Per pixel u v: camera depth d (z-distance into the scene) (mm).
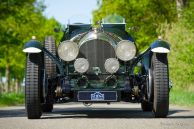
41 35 41344
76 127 8008
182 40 24750
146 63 10680
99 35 10391
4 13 32281
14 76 53094
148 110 12703
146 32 33031
